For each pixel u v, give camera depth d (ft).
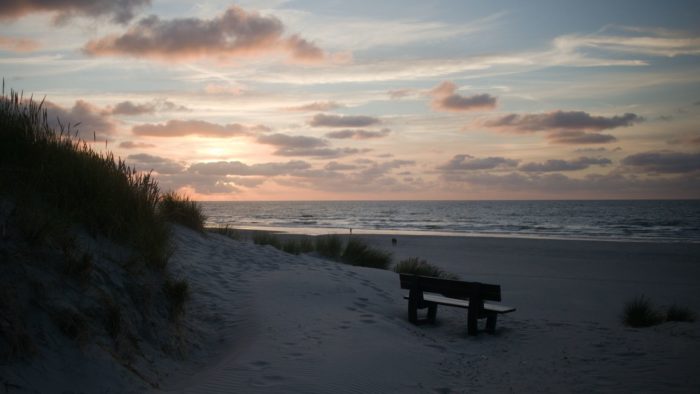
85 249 17.85
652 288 46.14
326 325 21.85
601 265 61.62
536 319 29.37
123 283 17.72
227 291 25.38
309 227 161.48
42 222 16.47
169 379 15.33
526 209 397.39
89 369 13.21
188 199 38.50
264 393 13.82
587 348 21.58
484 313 25.13
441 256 69.51
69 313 14.16
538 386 16.62
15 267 14.15
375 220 225.35
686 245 85.40
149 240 21.34
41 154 20.25
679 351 20.34
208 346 19.04
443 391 15.99
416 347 20.71
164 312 18.66
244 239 47.21
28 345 12.44
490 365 19.47
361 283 33.06
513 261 64.54
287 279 29.50
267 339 18.81
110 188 21.53
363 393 14.71
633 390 15.81
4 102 21.04
